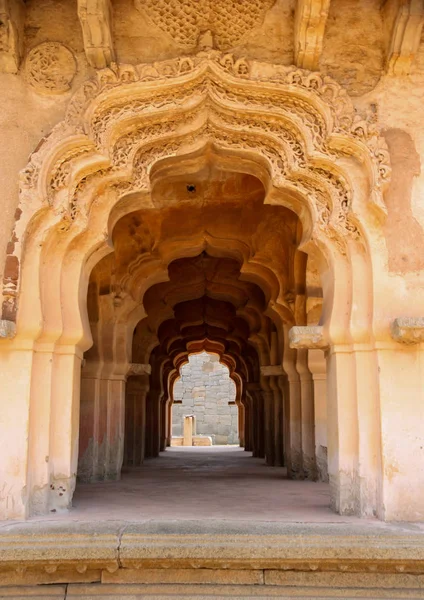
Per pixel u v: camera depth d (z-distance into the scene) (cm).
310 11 424
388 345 417
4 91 451
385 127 451
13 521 389
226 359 1680
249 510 445
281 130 467
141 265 749
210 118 473
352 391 437
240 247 760
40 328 416
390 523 389
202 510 445
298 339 457
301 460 746
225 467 945
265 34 467
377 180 424
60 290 446
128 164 459
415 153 446
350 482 428
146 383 1025
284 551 346
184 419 2205
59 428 441
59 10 468
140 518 402
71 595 348
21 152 443
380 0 472
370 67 462
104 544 348
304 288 731
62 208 432
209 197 708
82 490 597
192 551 345
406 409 409
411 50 447
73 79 455
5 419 404
